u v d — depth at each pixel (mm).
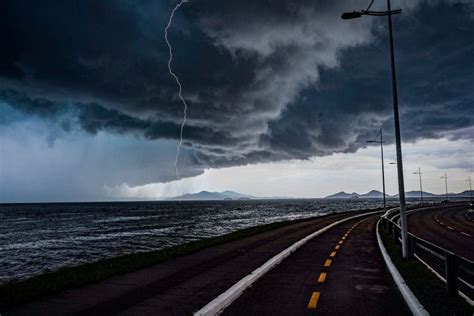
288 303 8180
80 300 8312
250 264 13367
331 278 11023
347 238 24250
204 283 10055
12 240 47625
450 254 8484
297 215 98938
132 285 9867
